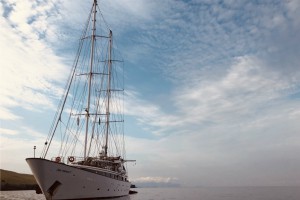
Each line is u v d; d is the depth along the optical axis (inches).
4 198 3983.8
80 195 2197.3
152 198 5172.2
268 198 5241.1
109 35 3939.5
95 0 3110.2
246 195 6717.5
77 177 2135.8
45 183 1973.4
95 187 2353.6
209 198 5487.2
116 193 2908.5
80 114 2842.0
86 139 2773.1
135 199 4557.1
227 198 5447.8
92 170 2389.3
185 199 5093.5
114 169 3041.3
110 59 3895.2
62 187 2046.0
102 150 3649.1
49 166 1957.4
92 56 2994.6
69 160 2373.3
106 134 3727.9
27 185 7770.7
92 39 3026.6
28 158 1964.8
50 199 2026.3
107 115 3789.4
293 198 5147.6
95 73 2979.8
